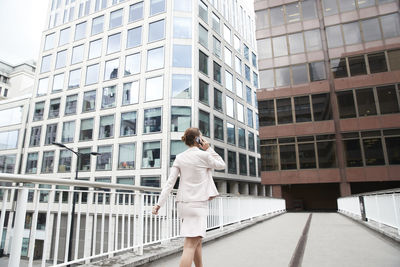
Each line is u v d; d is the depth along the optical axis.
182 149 24.73
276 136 24.34
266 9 27.41
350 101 22.58
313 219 12.50
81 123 29.53
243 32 40.22
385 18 22.86
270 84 25.58
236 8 39.12
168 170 24.02
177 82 26.38
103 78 29.81
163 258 4.38
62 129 30.58
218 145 29.33
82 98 30.36
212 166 2.86
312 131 23.27
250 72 40.62
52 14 36.34
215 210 7.16
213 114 29.03
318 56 24.55
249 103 38.66
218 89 30.86
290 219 12.70
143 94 26.97
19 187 2.75
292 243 5.88
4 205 2.62
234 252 4.95
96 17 32.44
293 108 24.34
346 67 23.22
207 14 31.00
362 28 23.42
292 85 24.81
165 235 5.25
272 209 16.06
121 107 27.70
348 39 23.67
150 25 28.81
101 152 27.44
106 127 28.02
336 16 24.50
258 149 39.31
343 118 22.55
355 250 5.03
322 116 23.25
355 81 22.70
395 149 20.61
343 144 22.19
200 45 28.50
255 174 37.12
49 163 30.17
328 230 8.12
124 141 26.58
